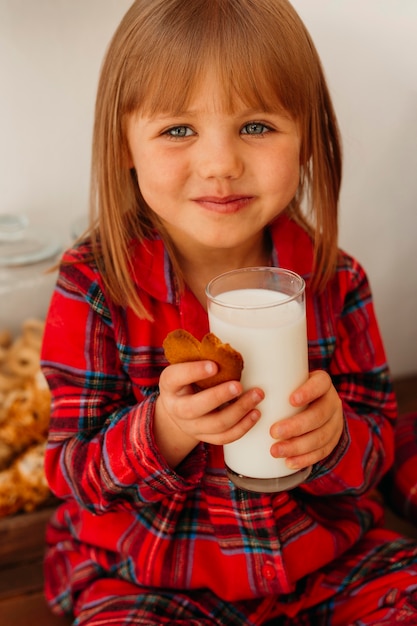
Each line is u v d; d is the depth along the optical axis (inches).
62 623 49.5
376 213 65.4
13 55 58.4
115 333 43.1
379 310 69.2
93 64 60.2
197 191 37.9
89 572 45.7
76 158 62.8
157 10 37.4
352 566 44.7
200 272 44.6
